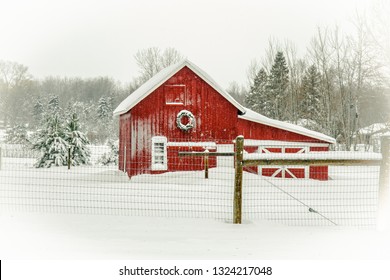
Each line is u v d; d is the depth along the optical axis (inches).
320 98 2326.5
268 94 2549.2
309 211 471.2
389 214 391.5
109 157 1494.8
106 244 316.8
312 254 305.7
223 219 410.0
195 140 888.9
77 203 483.2
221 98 901.8
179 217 413.7
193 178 753.0
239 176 392.2
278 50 2551.7
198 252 301.9
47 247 308.0
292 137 960.9
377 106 2050.9
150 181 724.7
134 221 389.4
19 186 630.5
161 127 882.8
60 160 1251.8
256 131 954.1
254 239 339.0
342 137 1973.4
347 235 362.0
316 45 2095.2
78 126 1352.1
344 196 611.8
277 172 919.7
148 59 2659.9
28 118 3656.5
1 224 369.1
